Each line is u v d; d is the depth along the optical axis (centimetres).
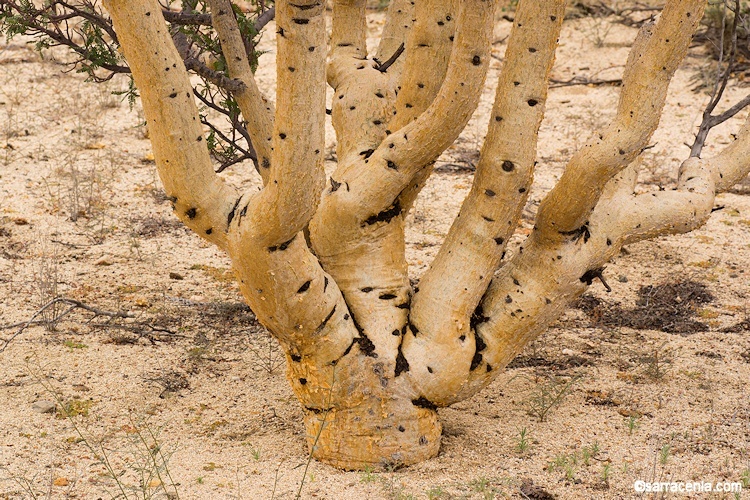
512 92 359
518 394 472
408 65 383
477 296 387
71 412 436
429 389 387
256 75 1052
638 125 350
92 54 471
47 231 665
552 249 388
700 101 973
